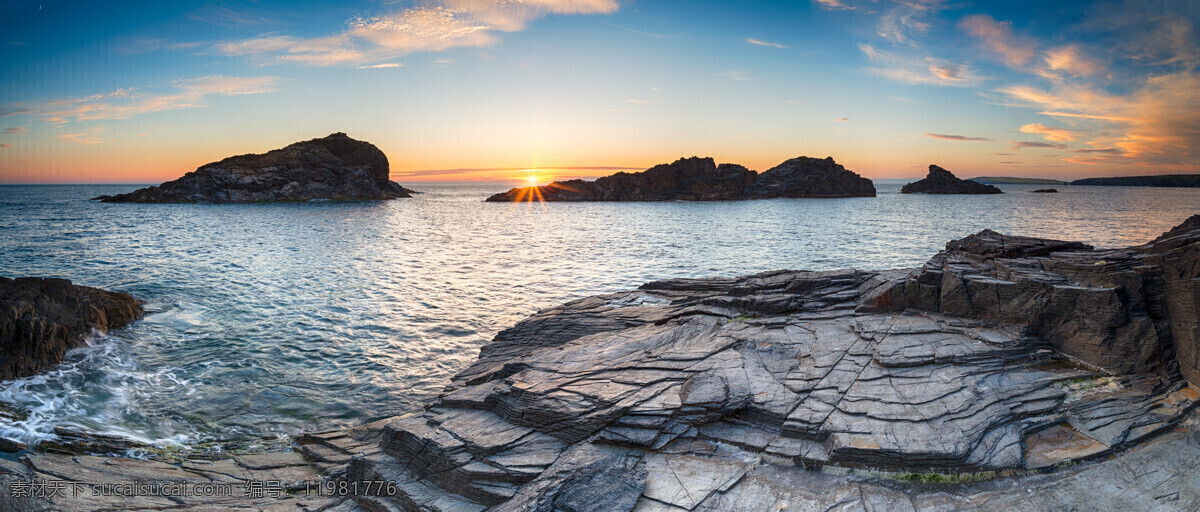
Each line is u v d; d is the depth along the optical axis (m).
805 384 11.37
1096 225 70.06
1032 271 13.84
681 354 13.16
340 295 28.78
